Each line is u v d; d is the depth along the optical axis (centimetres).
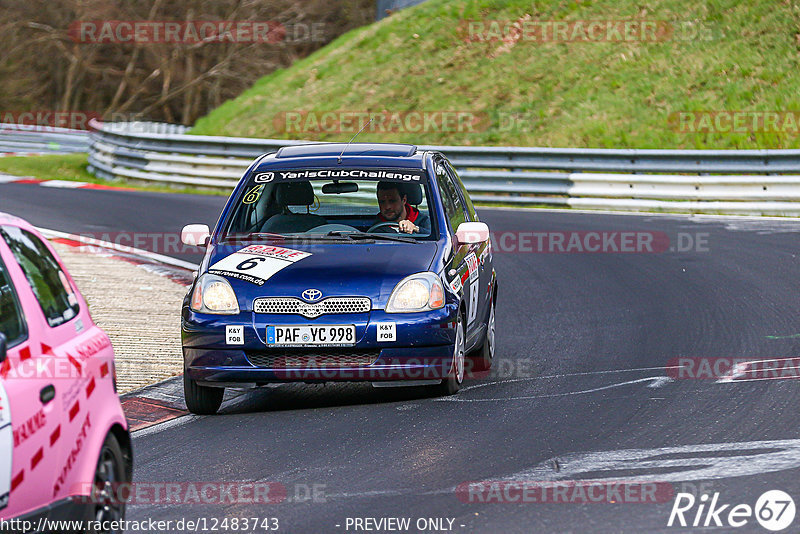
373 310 2522
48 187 8306
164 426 2477
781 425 2295
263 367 2512
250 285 2559
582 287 4372
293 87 11119
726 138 8275
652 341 3316
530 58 10050
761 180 6425
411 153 3100
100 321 3716
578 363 3061
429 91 10069
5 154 12144
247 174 2970
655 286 4306
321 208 2917
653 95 9031
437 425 2394
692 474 1970
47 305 1569
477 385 2822
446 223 2856
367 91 10412
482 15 10856
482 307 3034
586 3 10444
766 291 4072
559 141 8844
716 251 5084
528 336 3500
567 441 2230
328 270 2586
